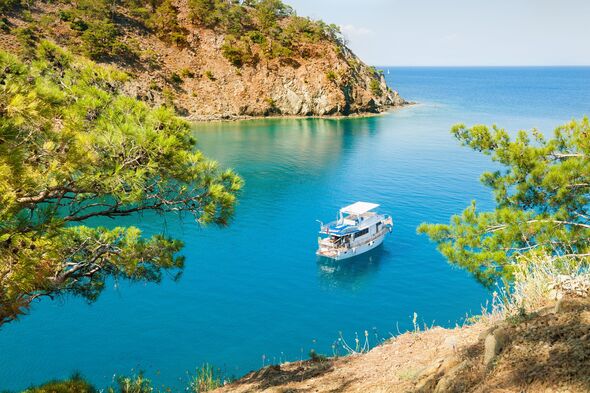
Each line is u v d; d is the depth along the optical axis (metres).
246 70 150.00
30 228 7.59
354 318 31.12
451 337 7.65
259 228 49.31
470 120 132.25
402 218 52.44
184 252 42.09
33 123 8.16
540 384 4.45
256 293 34.47
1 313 7.68
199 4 157.25
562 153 14.61
